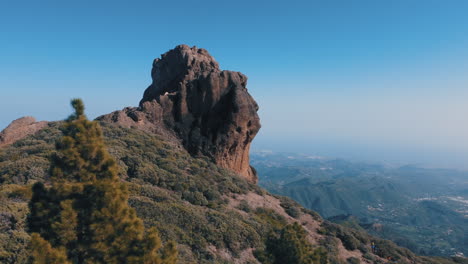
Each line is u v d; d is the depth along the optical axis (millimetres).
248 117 53344
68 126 16312
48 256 12398
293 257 21156
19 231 17109
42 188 15883
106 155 16453
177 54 63531
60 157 16250
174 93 56312
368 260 37562
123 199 15398
